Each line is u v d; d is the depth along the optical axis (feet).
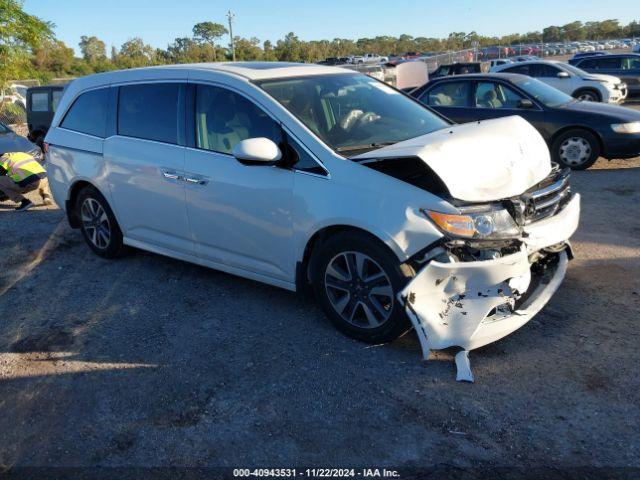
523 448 8.43
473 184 10.26
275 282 12.88
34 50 51.70
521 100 28.40
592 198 22.20
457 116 29.86
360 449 8.64
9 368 11.66
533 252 11.23
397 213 10.24
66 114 17.87
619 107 28.48
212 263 14.19
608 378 9.95
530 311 11.15
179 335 12.56
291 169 11.81
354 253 11.12
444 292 10.34
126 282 15.85
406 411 9.44
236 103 13.05
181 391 10.43
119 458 8.81
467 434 8.81
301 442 8.87
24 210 24.98
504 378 10.16
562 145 27.81
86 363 11.65
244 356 11.48
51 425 9.76
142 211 15.42
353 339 11.76
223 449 8.84
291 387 10.30
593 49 203.82
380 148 11.53
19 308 14.66
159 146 14.53
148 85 15.17
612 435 8.56
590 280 14.03
